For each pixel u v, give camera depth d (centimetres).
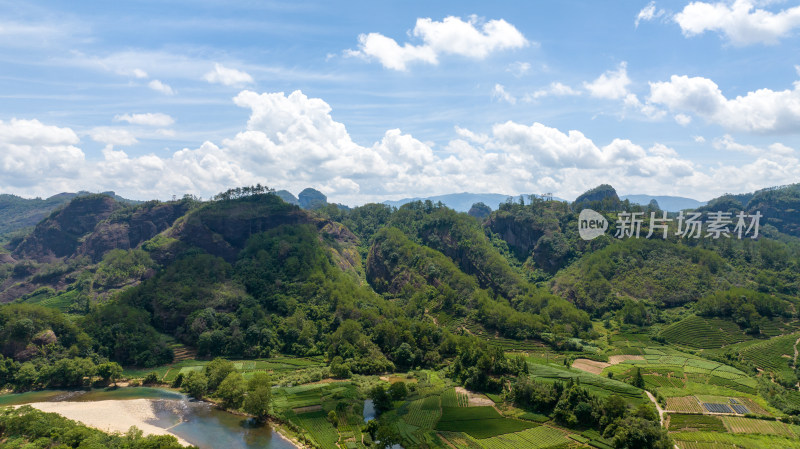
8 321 17650
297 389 15950
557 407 13612
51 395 16012
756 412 13862
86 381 17175
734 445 11875
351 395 15438
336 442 12519
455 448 12081
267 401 13825
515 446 12156
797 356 18362
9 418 11688
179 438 12788
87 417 13975
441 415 14075
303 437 12731
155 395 16188
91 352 18462
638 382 15925
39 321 18325
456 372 17512
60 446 10475
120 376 17338
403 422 13638
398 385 15288
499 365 16512
